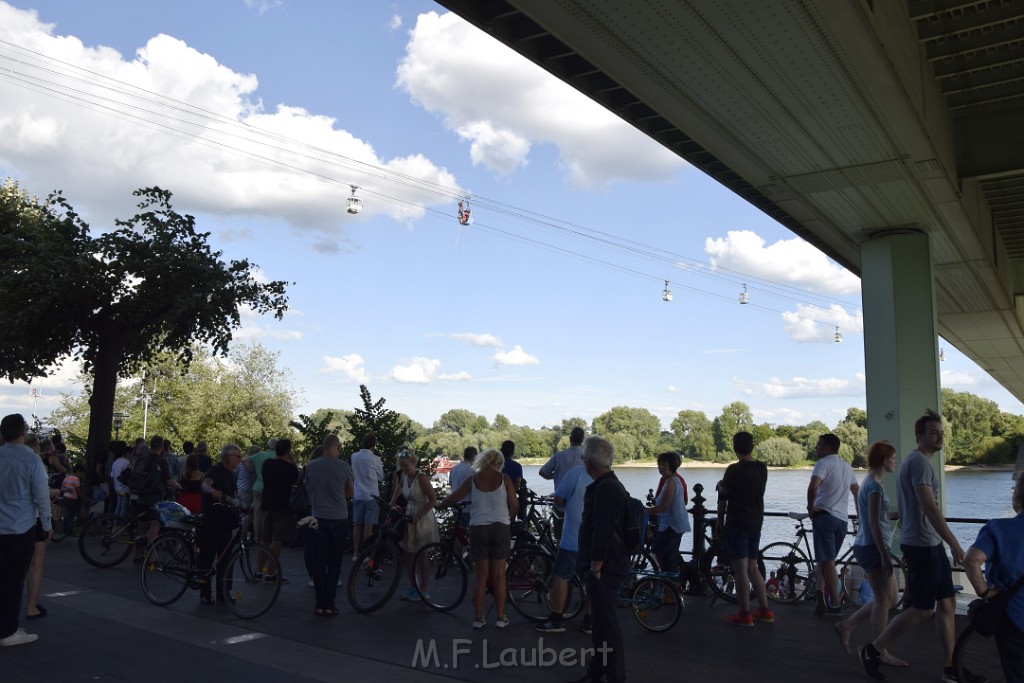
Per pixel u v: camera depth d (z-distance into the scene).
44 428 23.95
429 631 7.88
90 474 17.14
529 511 10.75
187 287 17.25
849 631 6.95
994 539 4.62
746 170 13.28
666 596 7.89
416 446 14.41
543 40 10.50
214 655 6.93
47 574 11.17
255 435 37.69
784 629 7.93
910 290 16.33
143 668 6.50
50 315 16.97
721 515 9.09
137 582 10.56
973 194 16.48
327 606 8.57
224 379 39.53
